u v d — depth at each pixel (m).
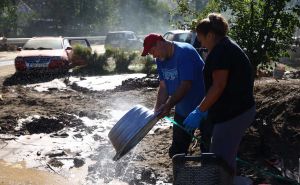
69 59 16.34
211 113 3.92
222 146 3.86
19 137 7.58
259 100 7.46
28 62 15.06
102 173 5.79
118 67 17.20
